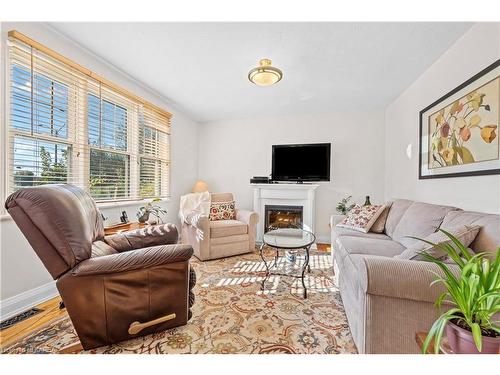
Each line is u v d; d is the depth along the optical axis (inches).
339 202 152.3
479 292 28.2
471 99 68.6
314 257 120.6
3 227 63.9
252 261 114.3
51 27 72.1
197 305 73.0
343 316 67.5
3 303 63.9
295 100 133.6
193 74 102.7
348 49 82.4
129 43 80.0
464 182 72.6
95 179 93.9
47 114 75.5
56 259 46.7
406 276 42.2
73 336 57.4
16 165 67.3
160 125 135.3
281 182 156.7
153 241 71.7
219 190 175.5
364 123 149.3
